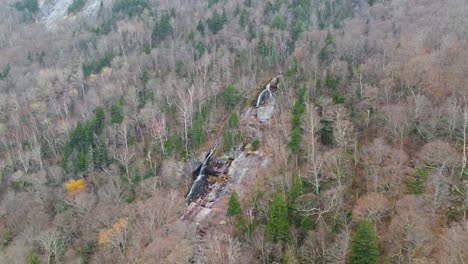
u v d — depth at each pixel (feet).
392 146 303.07
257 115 434.30
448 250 200.03
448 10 481.87
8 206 357.61
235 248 262.06
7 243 319.88
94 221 318.24
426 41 414.82
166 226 298.56
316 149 322.14
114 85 535.19
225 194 363.97
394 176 261.65
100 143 418.92
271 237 265.34
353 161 307.37
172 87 488.44
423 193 243.40
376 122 335.06
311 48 500.74
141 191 353.31
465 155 273.33
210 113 452.35
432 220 230.27
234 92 464.24
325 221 269.44
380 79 376.48
